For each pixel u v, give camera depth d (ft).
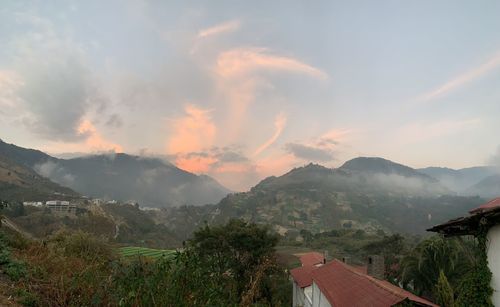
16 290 21.72
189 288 19.89
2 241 33.01
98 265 26.16
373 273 80.59
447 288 61.46
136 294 18.40
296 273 104.47
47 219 240.73
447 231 37.81
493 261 33.04
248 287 26.81
